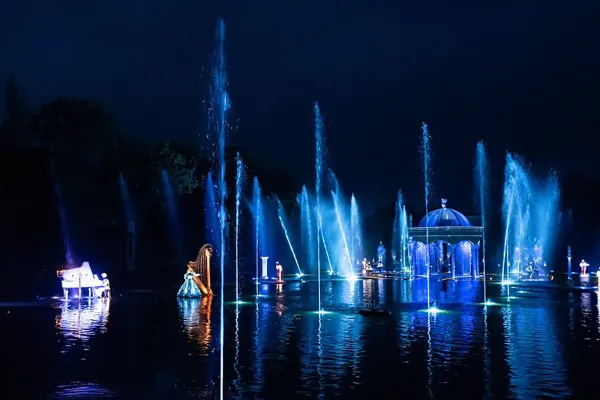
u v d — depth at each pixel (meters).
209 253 27.44
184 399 9.26
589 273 47.00
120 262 45.44
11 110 47.16
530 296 27.23
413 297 27.03
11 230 37.31
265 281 40.41
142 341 14.34
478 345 13.58
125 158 47.97
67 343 14.11
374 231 74.81
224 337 14.95
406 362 11.70
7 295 27.61
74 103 47.41
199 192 57.06
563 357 12.12
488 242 63.22
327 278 44.81
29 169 39.56
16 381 10.38
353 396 9.26
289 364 11.57
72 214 42.91
